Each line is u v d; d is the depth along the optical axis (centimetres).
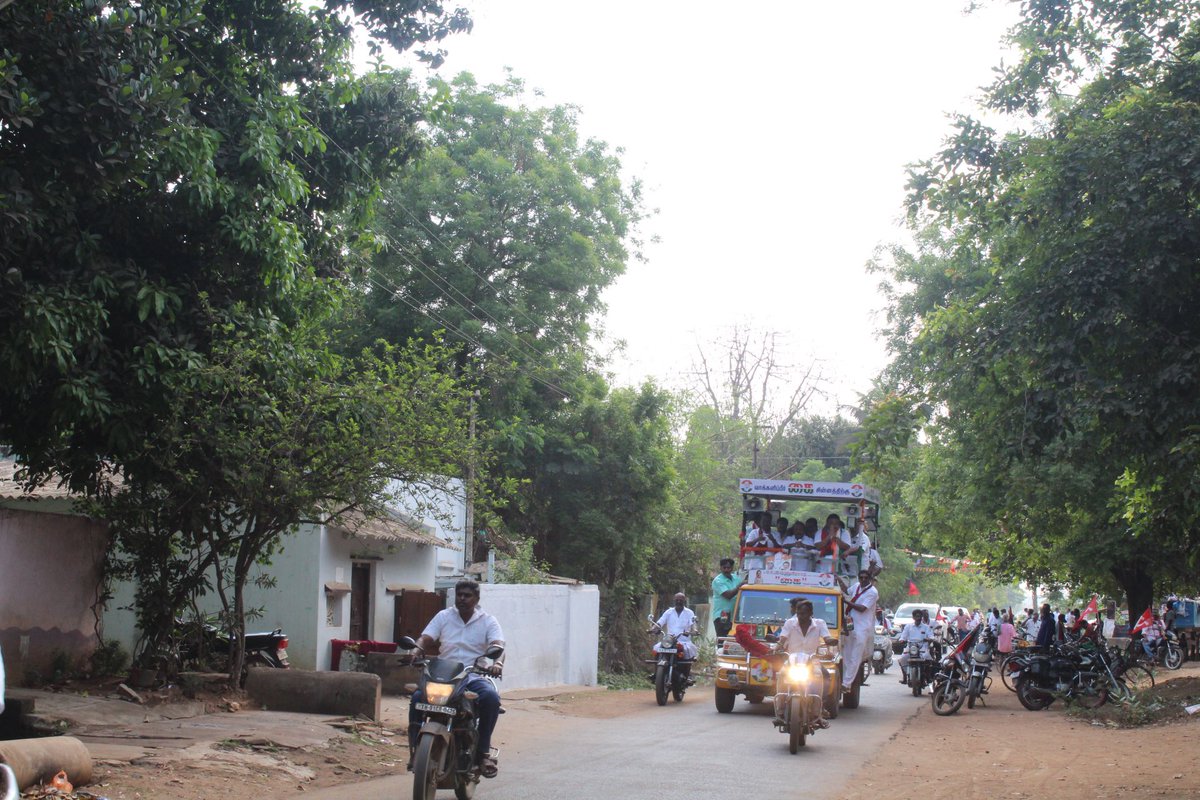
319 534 1858
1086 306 939
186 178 1130
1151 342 954
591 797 919
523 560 2631
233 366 1206
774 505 2192
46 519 1400
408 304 2762
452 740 829
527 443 2947
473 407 1633
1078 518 2453
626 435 3053
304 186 1279
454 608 901
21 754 784
